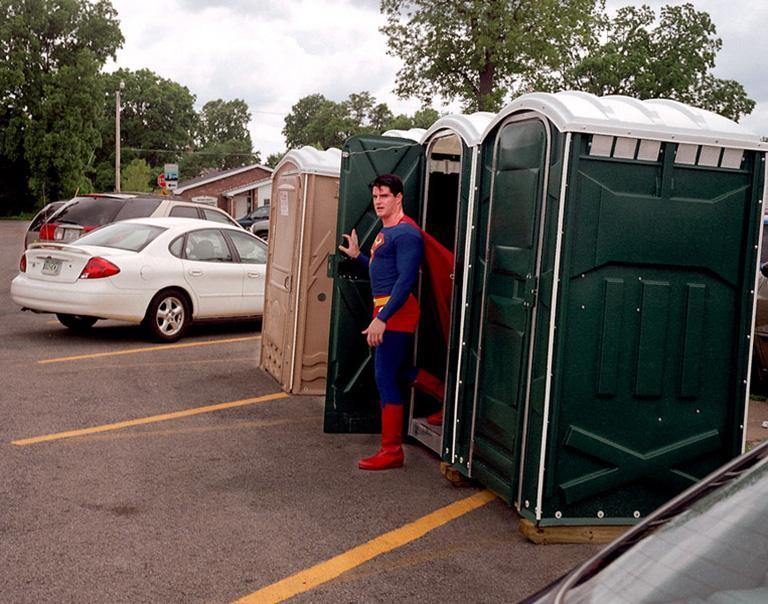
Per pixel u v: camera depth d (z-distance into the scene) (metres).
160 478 5.43
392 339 5.78
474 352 5.34
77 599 3.73
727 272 4.71
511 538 4.65
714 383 4.76
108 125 98.12
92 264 9.80
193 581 3.96
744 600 1.61
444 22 36.03
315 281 7.89
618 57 43.34
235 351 10.08
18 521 4.61
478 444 5.21
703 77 44.50
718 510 1.83
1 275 19.36
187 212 14.57
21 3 67.62
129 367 8.86
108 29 70.88
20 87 67.38
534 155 4.66
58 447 5.99
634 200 4.50
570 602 1.71
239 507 4.97
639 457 4.62
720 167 4.65
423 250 5.82
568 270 4.41
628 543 1.85
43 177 67.12
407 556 4.36
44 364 8.81
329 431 6.68
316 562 4.24
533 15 35.84
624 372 4.57
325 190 7.84
